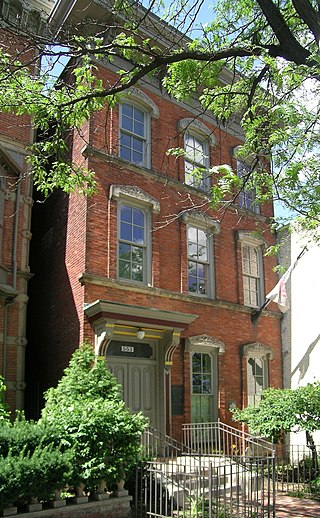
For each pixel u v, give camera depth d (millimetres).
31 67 10312
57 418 7934
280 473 12867
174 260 13953
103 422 7832
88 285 11758
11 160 12328
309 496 10797
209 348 14336
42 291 13961
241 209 16297
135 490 8414
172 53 7871
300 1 6445
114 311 11195
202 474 8406
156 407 12570
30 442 7273
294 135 8336
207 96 9367
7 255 12047
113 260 12320
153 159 14148
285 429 12266
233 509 8672
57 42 6770
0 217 12000
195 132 15836
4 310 11734
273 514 8141
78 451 7566
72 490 7836
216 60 7836
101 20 11922
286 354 16828
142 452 9836
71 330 11945
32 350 13898
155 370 12844
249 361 15773
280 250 17703
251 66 8938
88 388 9500
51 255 13766
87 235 12008
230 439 13891
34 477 6707
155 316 11984
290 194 9305
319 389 12914
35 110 7559
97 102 7824
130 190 13078
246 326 15727
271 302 16922
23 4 13258
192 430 13023
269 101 9445
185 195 14625
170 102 15219
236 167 16500
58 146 8211
